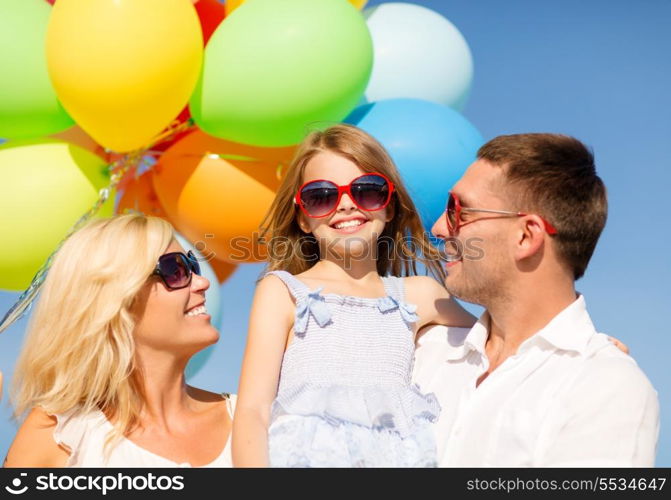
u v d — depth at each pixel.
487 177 2.56
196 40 3.61
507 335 2.56
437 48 4.30
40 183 3.69
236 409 2.65
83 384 2.66
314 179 3.01
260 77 3.58
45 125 3.85
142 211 4.25
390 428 2.56
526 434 2.29
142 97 3.52
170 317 2.69
